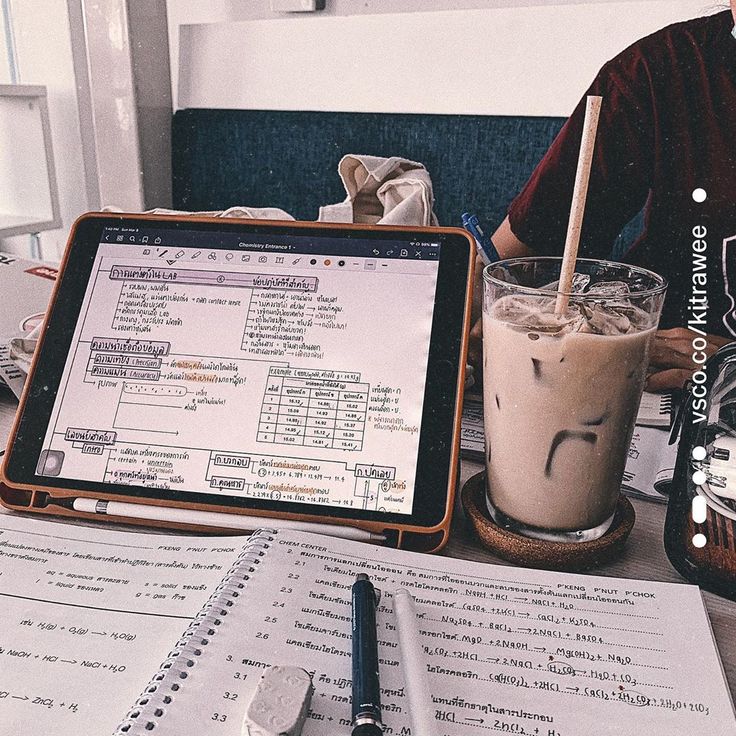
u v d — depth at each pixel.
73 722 0.32
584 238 0.98
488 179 1.11
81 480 0.49
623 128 0.93
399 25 1.16
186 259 0.52
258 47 1.31
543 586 0.41
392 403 0.47
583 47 1.00
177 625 0.38
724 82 0.86
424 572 0.42
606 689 0.34
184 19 1.42
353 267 0.50
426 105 1.16
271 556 0.42
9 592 0.40
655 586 0.41
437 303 0.48
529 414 0.42
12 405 0.67
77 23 1.73
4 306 0.92
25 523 0.48
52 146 1.84
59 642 0.37
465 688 0.33
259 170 1.34
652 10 0.93
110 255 0.53
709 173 0.88
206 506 0.47
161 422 0.49
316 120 1.25
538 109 1.06
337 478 0.46
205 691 0.32
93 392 0.50
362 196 1.04
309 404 0.48
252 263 0.51
